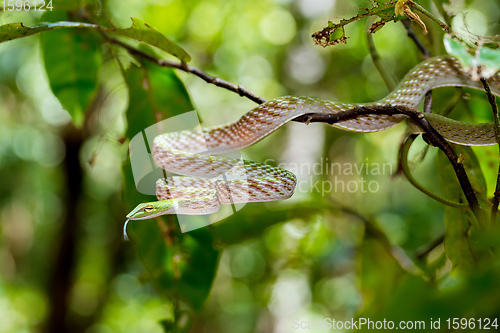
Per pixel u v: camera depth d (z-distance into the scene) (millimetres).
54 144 13867
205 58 10688
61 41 3385
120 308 14406
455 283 1064
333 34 2371
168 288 3135
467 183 2148
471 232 2742
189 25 10094
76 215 11094
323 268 6328
